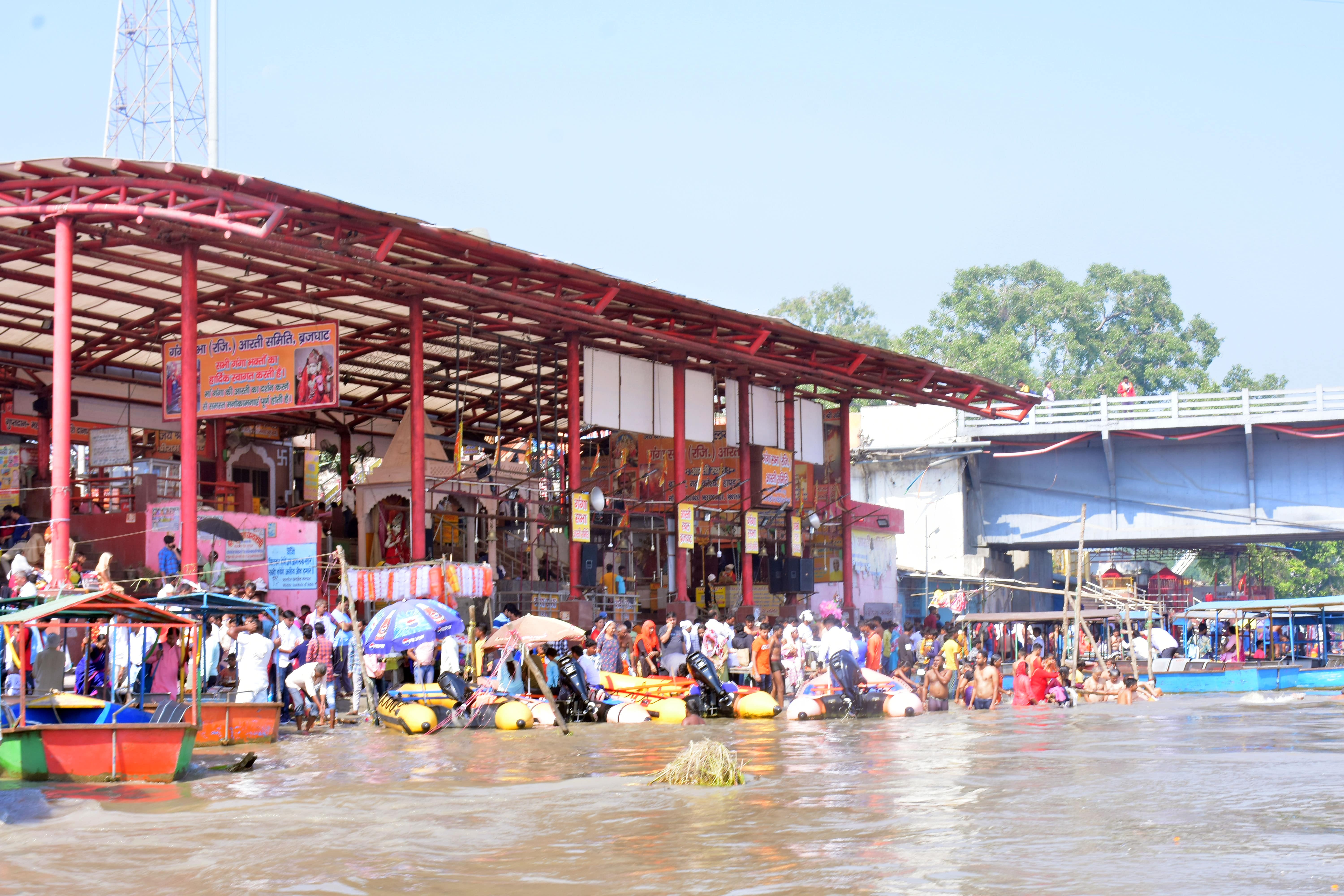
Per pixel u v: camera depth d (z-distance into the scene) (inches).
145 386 1531.7
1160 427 2011.6
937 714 1083.9
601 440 1717.5
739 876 369.4
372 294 1205.1
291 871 387.5
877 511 1902.1
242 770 637.9
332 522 1408.7
